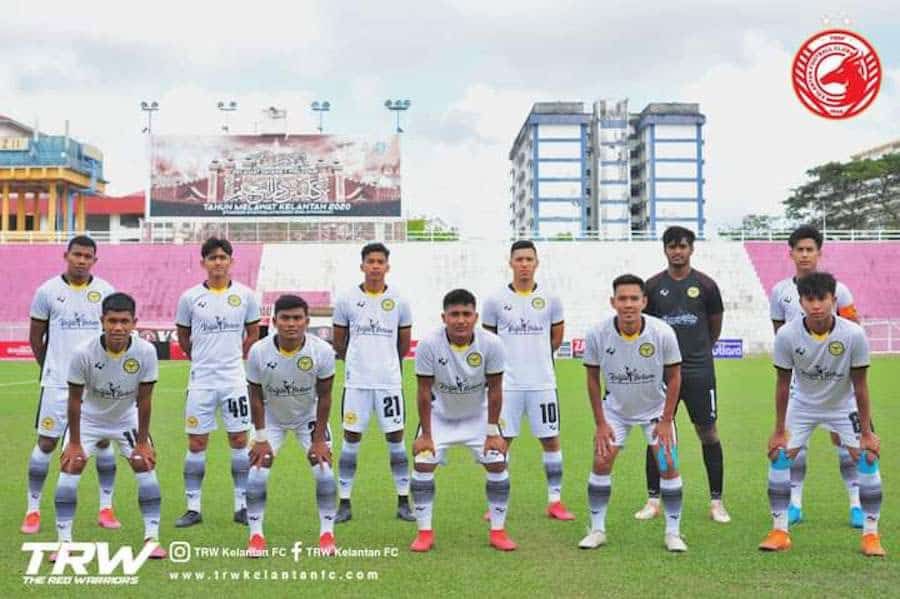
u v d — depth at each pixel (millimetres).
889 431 13078
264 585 5621
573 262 43844
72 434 6512
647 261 43969
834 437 7383
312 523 7398
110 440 7176
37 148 51531
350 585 5605
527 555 6348
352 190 47250
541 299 8242
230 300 7879
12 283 42375
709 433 7656
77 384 6488
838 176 69688
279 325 6504
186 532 7086
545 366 8109
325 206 47188
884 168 67500
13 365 31344
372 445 12211
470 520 7551
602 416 6734
